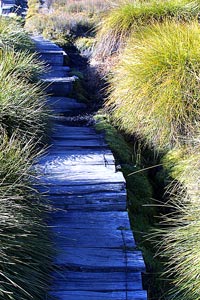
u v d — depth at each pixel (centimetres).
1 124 442
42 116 489
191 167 418
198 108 476
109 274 308
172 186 443
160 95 491
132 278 305
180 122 472
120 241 337
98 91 668
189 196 397
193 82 484
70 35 928
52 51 768
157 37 568
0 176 330
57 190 383
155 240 366
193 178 403
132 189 443
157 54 530
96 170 423
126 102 532
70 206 382
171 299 309
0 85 480
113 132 523
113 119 563
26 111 461
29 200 336
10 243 282
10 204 305
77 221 363
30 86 564
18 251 284
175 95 482
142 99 505
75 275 306
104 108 602
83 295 288
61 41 891
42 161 439
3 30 708
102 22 766
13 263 263
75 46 888
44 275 294
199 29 562
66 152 470
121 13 704
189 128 468
